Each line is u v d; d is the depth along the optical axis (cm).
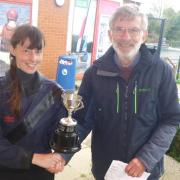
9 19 638
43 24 707
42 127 202
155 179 212
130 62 198
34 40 187
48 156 193
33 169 205
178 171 398
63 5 738
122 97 198
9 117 195
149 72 196
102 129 210
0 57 618
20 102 193
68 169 379
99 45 873
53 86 205
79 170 380
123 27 188
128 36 187
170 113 199
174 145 436
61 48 763
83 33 816
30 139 200
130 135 199
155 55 201
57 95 205
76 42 804
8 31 636
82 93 213
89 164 396
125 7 191
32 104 197
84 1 792
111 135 206
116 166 199
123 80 198
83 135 214
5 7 628
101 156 216
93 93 209
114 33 192
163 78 197
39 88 199
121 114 200
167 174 387
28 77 196
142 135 200
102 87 203
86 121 216
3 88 193
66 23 758
